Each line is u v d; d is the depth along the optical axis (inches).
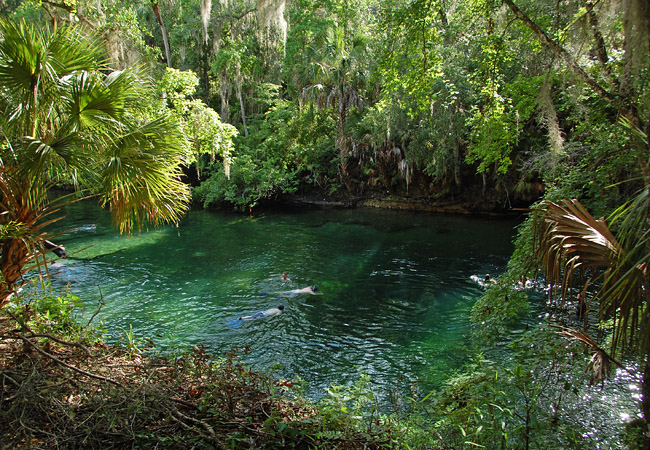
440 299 438.9
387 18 306.5
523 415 156.1
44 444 106.0
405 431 139.9
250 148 1131.3
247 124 1262.3
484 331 266.8
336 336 352.8
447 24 464.8
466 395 157.6
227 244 682.2
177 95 593.0
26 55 152.9
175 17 1168.8
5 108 159.0
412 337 348.5
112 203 188.2
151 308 406.9
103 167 170.4
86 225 794.2
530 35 308.7
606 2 176.1
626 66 136.2
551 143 278.7
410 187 997.2
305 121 1018.7
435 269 544.1
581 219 124.2
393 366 299.7
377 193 1049.5
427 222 841.5
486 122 358.0
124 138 174.2
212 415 126.6
